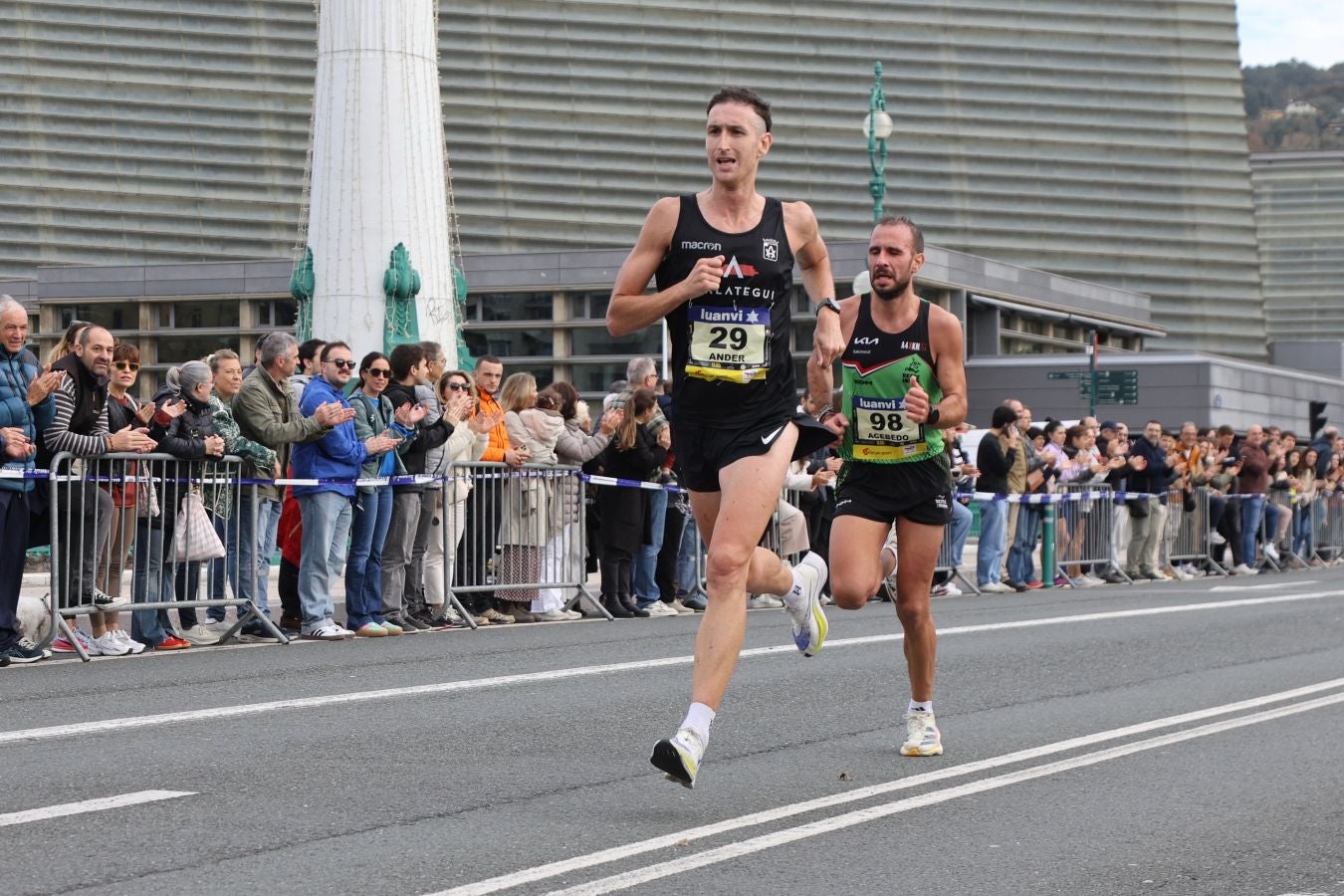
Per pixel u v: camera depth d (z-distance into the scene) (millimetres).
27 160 167125
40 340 144375
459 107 174375
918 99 184000
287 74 170750
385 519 27484
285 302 141625
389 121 48500
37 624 25016
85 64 168250
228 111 169750
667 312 13297
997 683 21219
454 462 29812
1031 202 186875
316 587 26328
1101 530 47031
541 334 143625
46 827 11961
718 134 13430
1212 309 191625
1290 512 56750
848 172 181625
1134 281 190250
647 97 178250
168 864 10914
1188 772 15133
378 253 48375
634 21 178625
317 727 16688
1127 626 29125
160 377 143500
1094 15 190500
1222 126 192250
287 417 26625
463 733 16453
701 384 13484
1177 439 52406
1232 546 53938
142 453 24047
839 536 15516
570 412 31844
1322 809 13508
